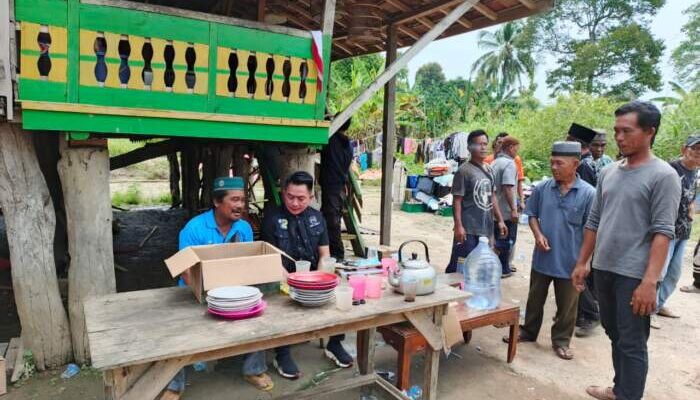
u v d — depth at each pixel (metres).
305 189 2.93
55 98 3.03
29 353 3.24
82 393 2.99
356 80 18.84
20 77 2.92
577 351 3.84
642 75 28.81
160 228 7.99
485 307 3.41
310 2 5.59
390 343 2.99
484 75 36.84
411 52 4.45
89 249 3.29
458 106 25.47
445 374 3.39
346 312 2.21
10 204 3.12
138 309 2.18
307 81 3.93
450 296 2.54
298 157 4.76
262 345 2.01
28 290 3.18
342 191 5.52
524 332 4.00
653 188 2.57
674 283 4.49
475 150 4.36
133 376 1.76
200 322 2.03
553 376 3.40
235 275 2.24
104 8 3.10
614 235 2.74
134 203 10.63
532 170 14.83
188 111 3.45
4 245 5.96
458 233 4.42
